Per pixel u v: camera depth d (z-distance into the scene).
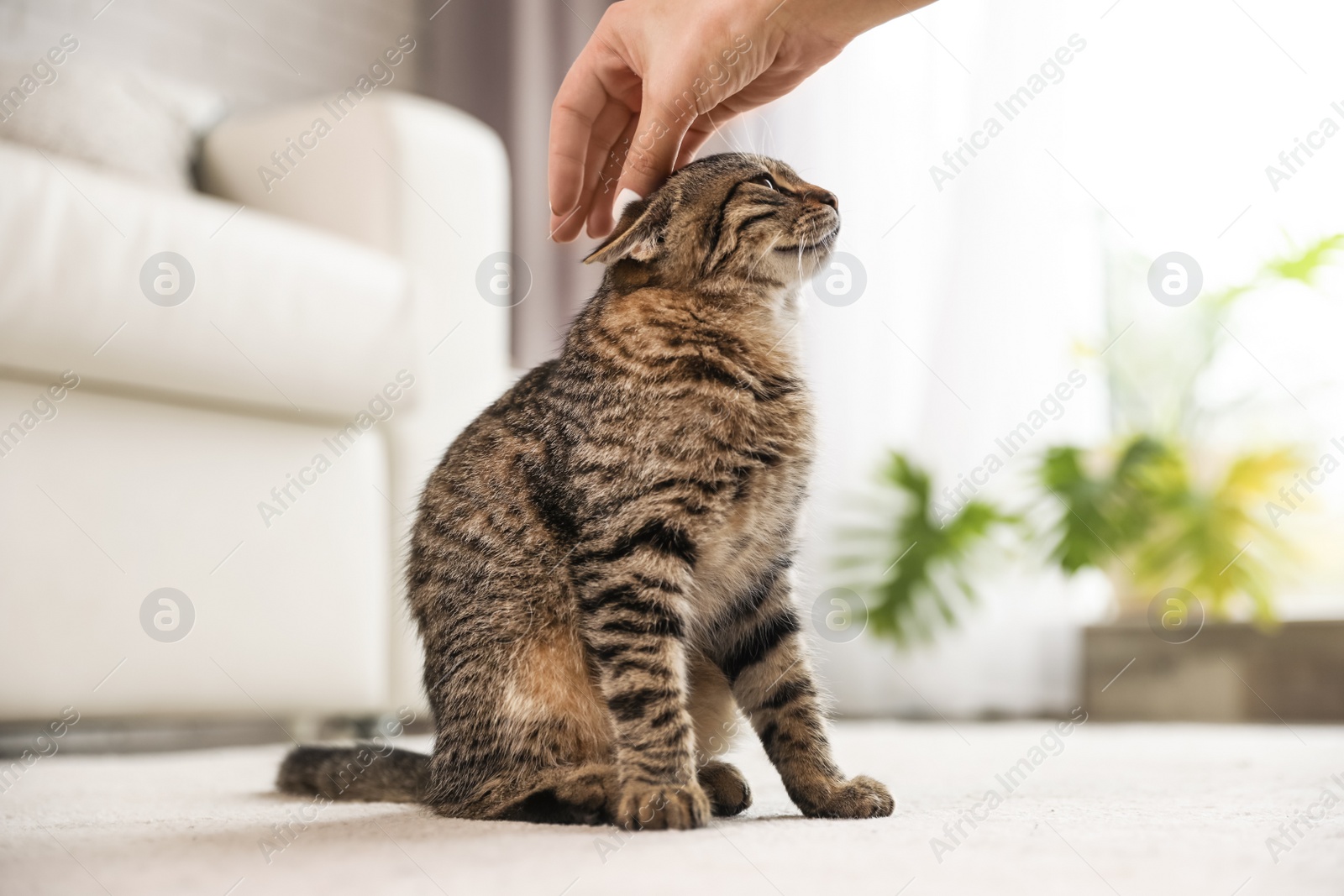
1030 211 3.87
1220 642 3.70
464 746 1.58
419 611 1.72
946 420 3.92
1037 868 1.02
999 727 3.47
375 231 3.13
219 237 2.48
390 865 1.07
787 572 1.69
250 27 4.43
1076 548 3.67
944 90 4.00
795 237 1.80
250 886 0.99
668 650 1.48
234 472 2.53
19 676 2.19
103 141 3.23
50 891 0.99
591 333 1.67
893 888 0.95
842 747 2.62
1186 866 1.03
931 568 3.82
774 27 1.82
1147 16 3.77
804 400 1.71
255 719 3.27
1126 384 4.03
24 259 2.18
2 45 3.71
